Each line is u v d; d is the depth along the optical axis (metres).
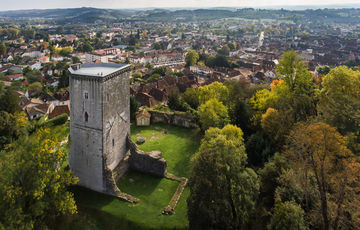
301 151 38.94
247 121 62.62
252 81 135.62
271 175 42.41
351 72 57.62
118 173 48.62
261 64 184.38
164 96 101.94
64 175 38.53
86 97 42.31
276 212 33.44
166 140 65.88
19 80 159.38
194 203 35.41
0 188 32.03
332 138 34.78
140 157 51.06
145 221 39.97
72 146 46.03
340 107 45.94
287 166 42.31
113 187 44.31
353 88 54.25
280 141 52.25
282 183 40.28
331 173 36.81
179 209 42.53
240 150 40.16
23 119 73.81
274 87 65.19
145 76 154.75
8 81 157.75
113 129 46.03
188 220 39.12
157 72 156.25
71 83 43.12
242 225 37.44
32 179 33.72
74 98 43.53
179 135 68.88
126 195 44.69
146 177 50.22
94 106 42.12
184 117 73.31
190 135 68.94
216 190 35.22
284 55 61.19
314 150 35.84
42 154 35.22
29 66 196.50
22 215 31.48
